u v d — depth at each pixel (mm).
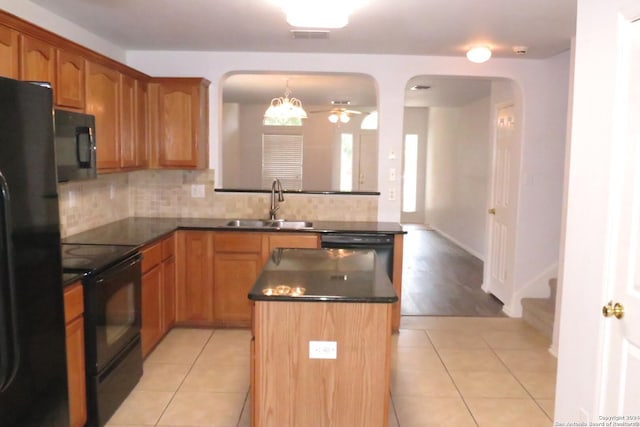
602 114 2105
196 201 4801
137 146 4145
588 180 2205
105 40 4141
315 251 3242
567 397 2367
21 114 1724
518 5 3072
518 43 4031
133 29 3793
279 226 4621
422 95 7535
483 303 5289
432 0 2994
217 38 4062
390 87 4645
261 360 2176
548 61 4637
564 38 3863
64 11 3332
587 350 2209
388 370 2180
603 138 2098
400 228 4355
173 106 4391
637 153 1901
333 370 2180
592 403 2168
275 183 4758
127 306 3086
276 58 4605
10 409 1694
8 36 2406
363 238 4223
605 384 2086
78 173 2875
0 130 1618
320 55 4602
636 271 1904
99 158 3428
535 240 4789
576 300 2295
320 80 6348
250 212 4797
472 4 3061
